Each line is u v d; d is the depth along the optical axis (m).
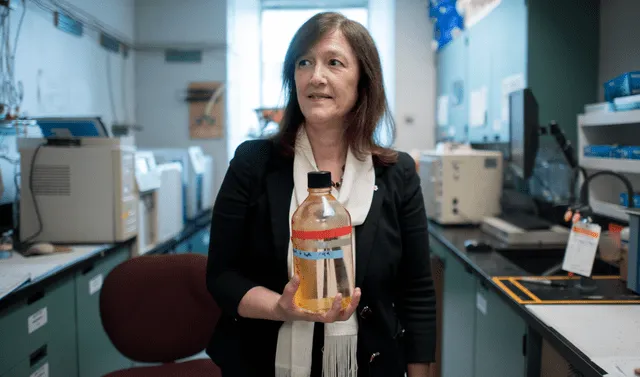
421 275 1.05
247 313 0.88
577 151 2.42
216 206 0.97
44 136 2.39
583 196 1.62
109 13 4.05
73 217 2.30
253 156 0.97
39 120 2.26
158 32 4.61
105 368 2.29
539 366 1.33
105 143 2.29
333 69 0.89
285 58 0.95
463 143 3.60
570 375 1.15
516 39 2.55
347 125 0.99
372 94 0.96
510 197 2.85
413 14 4.51
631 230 1.41
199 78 4.64
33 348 1.69
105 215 2.31
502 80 2.77
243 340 0.96
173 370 1.56
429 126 4.56
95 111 3.85
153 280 1.56
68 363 1.94
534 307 1.31
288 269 0.91
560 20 2.41
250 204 0.96
